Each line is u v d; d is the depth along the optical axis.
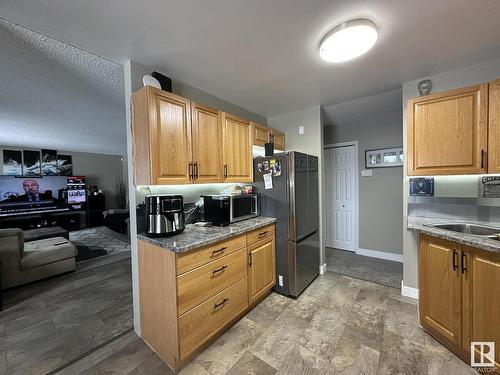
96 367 1.56
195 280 1.60
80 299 2.49
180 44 1.60
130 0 1.18
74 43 1.57
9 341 1.83
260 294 2.29
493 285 1.35
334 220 4.19
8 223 5.39
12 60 1.87
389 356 1.60
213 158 2.13
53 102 2.82
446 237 1.58
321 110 3.04
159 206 1.69
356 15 1.34
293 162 2.41
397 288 2.61
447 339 1.63
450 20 1.40
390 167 3.57
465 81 2.01
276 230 2.54
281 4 1.24
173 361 1.52
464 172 1.73
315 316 2.10
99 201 6.96
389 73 2.10
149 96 1.61
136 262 1.84
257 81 2.23
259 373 1.49
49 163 6.45
